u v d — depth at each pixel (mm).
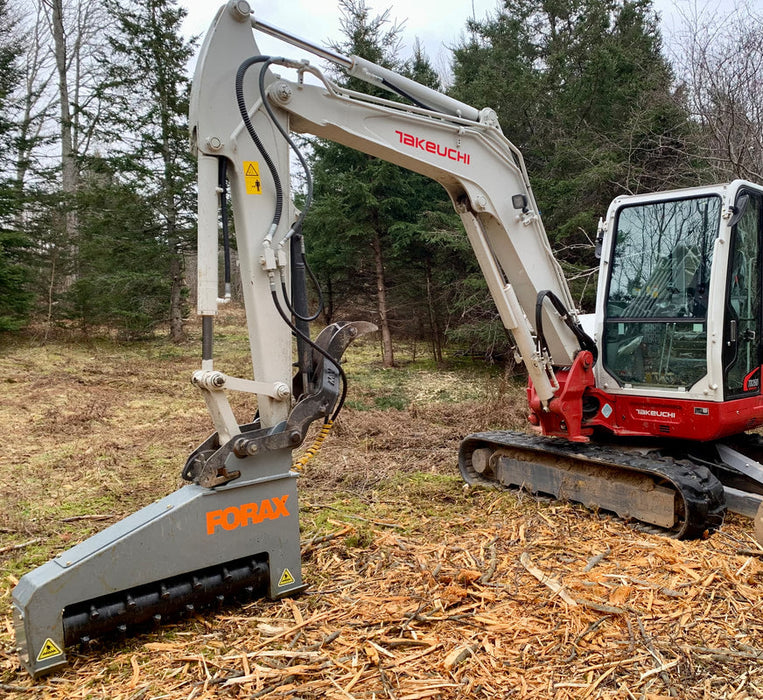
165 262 16562
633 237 4977
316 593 3537
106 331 18078
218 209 3477
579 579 3629
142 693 2652
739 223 4668
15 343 16047
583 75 12742
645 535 4332
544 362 4852
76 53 23656
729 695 2594
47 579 2785
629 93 12273
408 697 2570
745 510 4535
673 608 3301
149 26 15500
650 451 4812
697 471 4344
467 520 4727
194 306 23969
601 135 11664
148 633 3125
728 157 9281
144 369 13008
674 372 4711
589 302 11297
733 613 3252
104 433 7984
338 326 3773
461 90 13414
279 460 3441
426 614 3230
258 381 3557
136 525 3023
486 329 11617
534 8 15867
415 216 13406
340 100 3859
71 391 10570
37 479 6047
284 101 3633
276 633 3102
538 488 5230
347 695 2588
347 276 15312
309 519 4832
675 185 10891
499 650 2914
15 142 16344
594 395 5074
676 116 10859
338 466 6371
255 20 3523
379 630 3084
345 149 13391
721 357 4422
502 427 8109
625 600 3375
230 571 3301
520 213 4699
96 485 5895
